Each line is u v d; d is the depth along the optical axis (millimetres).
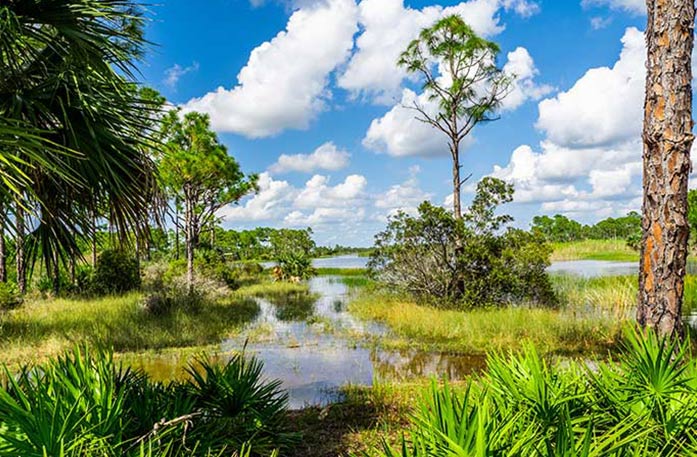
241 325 11180
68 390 2486
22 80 2900
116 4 3070
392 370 7039
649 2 3291
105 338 8766
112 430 2420
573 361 2947
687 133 3152
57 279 3588
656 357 2258
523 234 12578
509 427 1626
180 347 8805
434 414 1723
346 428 4098
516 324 9031
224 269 20344
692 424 1930
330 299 17844
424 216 13023
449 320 10047
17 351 7754
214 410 3473
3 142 2203
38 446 2062
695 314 9547
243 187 17250
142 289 17094
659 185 3193
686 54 3168
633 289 11516
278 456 3492
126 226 3316
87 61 2883
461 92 13594
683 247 3164
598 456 1504
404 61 13742
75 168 2947
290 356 8125
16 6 2752
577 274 22797
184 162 13758
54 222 3248
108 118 3076
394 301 13633
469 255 12391
